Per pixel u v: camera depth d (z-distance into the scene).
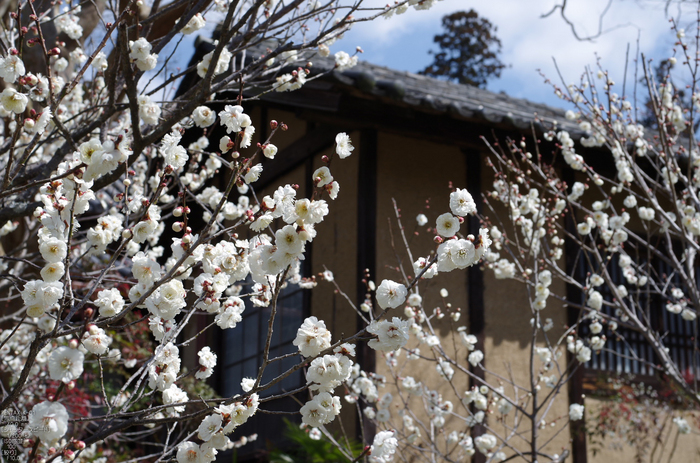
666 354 4.51
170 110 3.12
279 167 6.73
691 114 4.30
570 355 6.12
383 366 5.30
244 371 6.89
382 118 5.50
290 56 3.46
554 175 6.03
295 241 1.76
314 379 1.86
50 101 2.21
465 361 5.62
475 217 5.92
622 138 4.75
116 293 1.97
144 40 2.20
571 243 6.33
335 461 4.71
